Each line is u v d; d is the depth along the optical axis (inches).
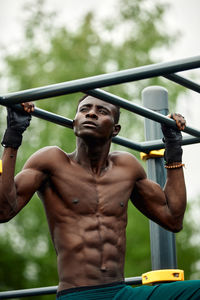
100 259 236.7
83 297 231.0
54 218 242.1
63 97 729.6
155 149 295.0
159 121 257.3
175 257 295.7
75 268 234.8
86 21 799.1
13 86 746.8
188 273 696.4
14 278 693.3
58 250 239.6
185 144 289.3
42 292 299.1
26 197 239.1
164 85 749.9
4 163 231.6
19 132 234.2
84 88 225.9
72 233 238.8
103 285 233.9
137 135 723.4
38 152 247.0
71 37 779.4
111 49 776.3
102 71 751.1
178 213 263.7
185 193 265.1
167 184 266.8
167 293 229.0
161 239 295.6
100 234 239.8
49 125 716.0
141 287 234.7
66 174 244.8
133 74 224.4
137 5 810.8
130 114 730.2
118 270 239.1
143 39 789.9
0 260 691.4
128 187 252.5
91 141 244.8
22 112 235.3
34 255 689.6
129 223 667.4
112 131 249.4
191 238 702.5
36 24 794.8
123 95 743.1
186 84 261.3
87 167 249.6
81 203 242.4
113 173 252.7
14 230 695.1
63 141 705.0
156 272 282.7
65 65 754.8
